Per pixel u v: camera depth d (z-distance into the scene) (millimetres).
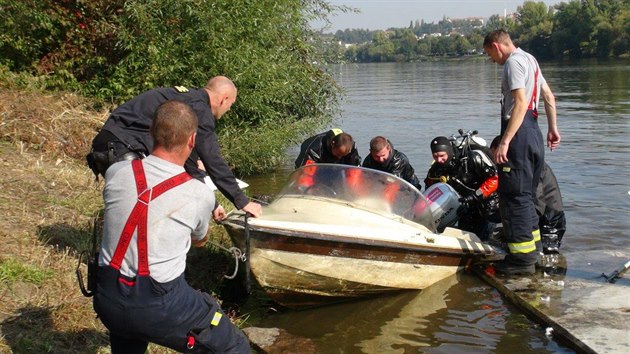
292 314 6016
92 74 11031
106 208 3568
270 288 5832
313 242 5613
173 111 3615
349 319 5898
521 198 6477
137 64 10453
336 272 5859
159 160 3605
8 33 10625
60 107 9445
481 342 5375
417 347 5312
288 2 11742
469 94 28203
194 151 5293
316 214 6016
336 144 7293
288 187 6480
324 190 6227
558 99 24266
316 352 5230
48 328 4555
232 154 11344
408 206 6398
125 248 3473
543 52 70562
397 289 6375
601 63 56250
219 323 3713
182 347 3639
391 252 6027
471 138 7805
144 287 3453
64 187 7246
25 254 5414
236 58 10523
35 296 4867
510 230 6551
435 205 7180
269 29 11305
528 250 6520
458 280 6750
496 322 5746
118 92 10555
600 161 12391
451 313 5969
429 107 22875
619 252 7250
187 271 6363
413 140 15477
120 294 3463
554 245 7215
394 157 7434
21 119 8719
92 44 10734
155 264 3467
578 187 10445
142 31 10422
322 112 13344
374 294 6320
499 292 6406
